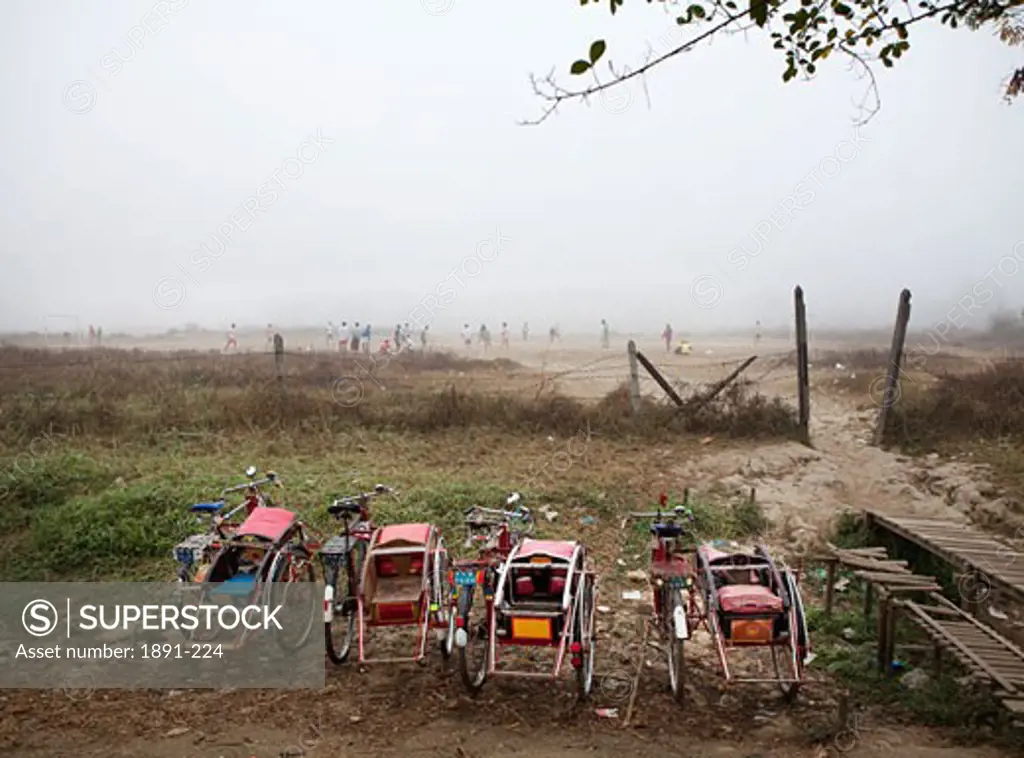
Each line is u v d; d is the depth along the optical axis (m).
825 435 14.97
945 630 6.32
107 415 14.62
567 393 19.41
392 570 6.70
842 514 10.45
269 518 7.17
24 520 10.43
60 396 16.03
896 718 5.95
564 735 5.71
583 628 6.25
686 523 8.91
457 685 6.48
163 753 5.48
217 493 10.71
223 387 18.62
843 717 5.60
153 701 6.27
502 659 6.96
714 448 13.73
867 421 16.02
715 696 6.38
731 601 5.89
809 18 4.96
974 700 6.01
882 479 12.05
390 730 5.77
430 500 10.77
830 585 7.97
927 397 14.94
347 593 7.61
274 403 15.01
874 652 7.10
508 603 6.04
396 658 6.73
